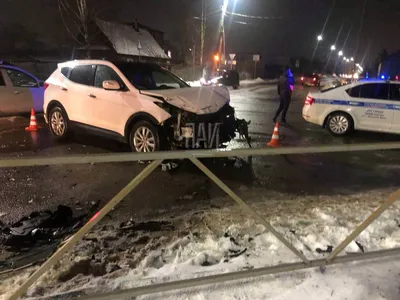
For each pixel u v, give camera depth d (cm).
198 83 3114
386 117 891
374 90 910
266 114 1388
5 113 985
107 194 497
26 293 264
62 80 775
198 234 373
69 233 378
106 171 596
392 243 349
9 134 858
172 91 641
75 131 770
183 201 475
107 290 261
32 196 488
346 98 931
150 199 482
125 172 591
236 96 2262
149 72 709
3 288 275
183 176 577
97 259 320
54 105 796
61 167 612
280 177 592
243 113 1403
